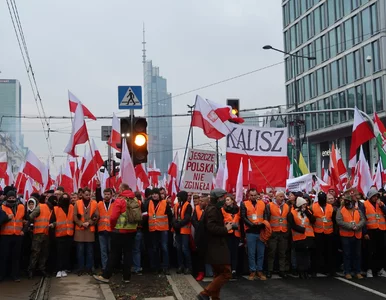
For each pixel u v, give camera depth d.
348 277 11.47
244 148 13.39
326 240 11.88
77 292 9.75
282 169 14.17
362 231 11.68
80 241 11.72
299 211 11.48
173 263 12.97
